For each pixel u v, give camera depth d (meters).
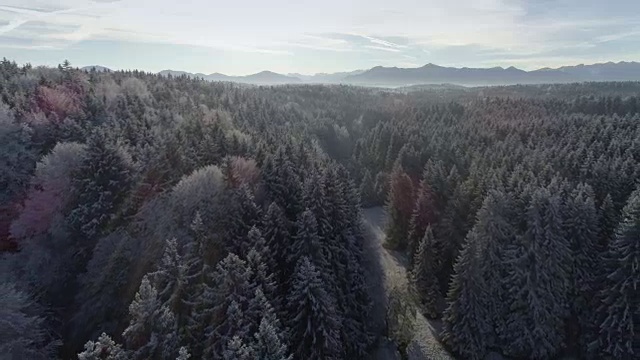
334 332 37.53
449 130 113.94
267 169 55.59
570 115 123.81
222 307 33.94
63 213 49.41
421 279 57.66
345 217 51.78
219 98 126.75
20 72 103.44
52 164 51.84
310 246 41.91
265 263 39.88
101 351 29.34
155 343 29.56
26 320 35.50
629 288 45.31
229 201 47.34
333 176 52.12
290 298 37.78
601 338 46.81
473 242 49.19
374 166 112.88
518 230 54.00
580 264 50.28
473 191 64.31
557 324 48.75
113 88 98.62
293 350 36.97
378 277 60.47
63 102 76.19
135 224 47.00
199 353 33.31
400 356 48.62
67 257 46.78
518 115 134.75
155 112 83.56
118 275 43.25
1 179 53.22
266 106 143.38
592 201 51.09
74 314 42.56
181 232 44.53
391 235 75.12
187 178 50.03
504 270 51.72
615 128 98.25
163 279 35.22
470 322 48.53
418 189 75.94
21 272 45.00
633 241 45.16
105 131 61.34
